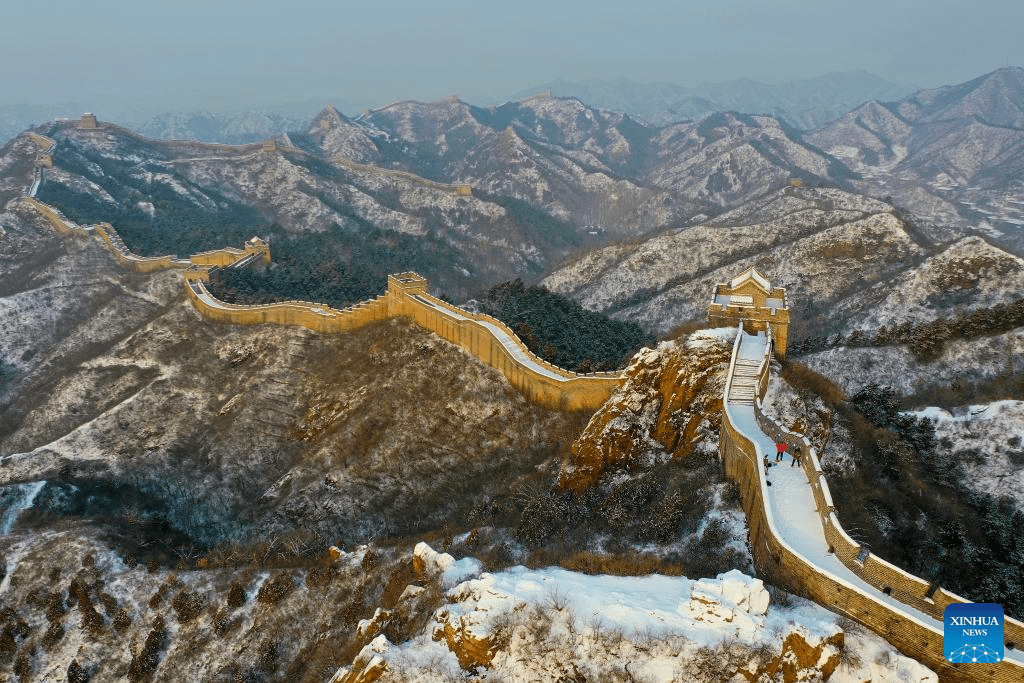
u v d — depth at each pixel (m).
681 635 37.66
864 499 56.38
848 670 34.59
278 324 128.38
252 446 104.69
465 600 44.62
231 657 61.50
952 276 150.88
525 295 132.88
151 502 97.62
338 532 82.50
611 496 64.06
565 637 39.47
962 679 33.44
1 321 158.75
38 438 122.31
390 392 101.69
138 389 125.00
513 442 87.50
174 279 160.00
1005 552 55.25
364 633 49.09
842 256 188.75
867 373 101.38
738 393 62.50
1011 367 93.69
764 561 44.16
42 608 71.19
